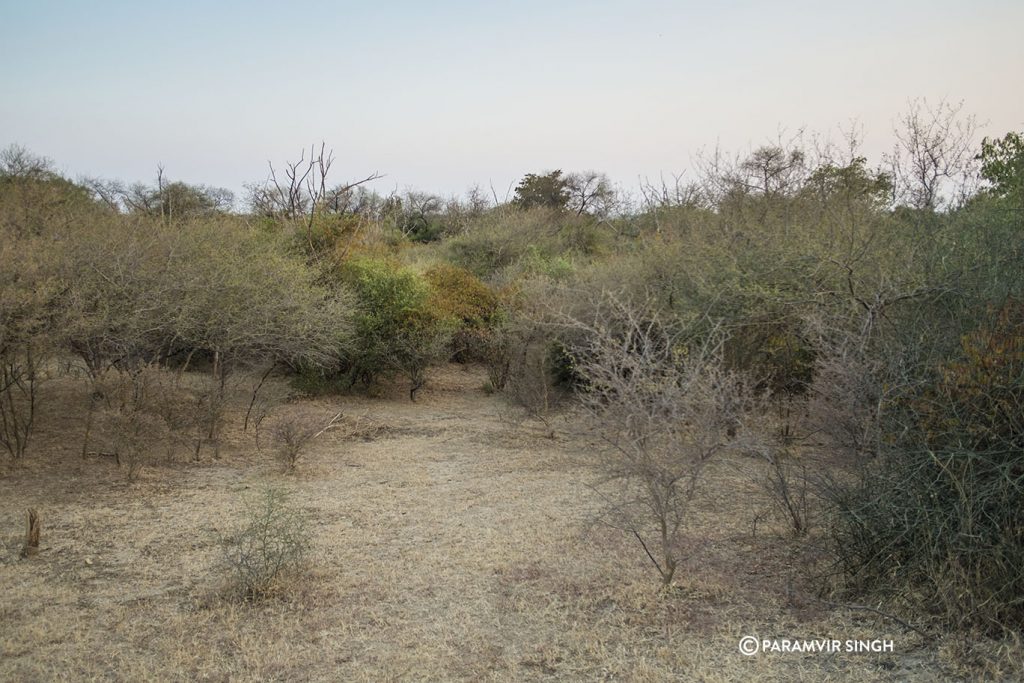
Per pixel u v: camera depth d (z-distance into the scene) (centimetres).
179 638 460
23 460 891
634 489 794
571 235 2806
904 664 403
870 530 493
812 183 1052
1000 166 928
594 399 567
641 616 479
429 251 2875
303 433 1010
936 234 743
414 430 1170
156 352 1023
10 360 866
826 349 576
